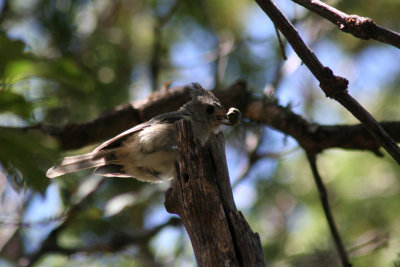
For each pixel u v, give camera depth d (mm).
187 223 5520
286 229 10750
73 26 10945
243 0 12695
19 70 4824
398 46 4738
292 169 11727
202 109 8555
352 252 7754
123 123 9359
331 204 10805
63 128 8828
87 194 9586
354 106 5059
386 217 10391
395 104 11719
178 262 10789
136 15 12320
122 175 8758
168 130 8195
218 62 11766
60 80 5191
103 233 11102
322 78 5086
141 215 11398
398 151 4895
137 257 11242
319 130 8586
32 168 4473
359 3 11680
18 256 10742
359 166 11008
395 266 6250
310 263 7766
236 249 5273
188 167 5480
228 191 5648
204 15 12156
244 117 9742
